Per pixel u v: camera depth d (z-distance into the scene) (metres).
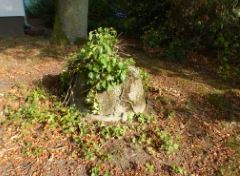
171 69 2.67
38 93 2.11
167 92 2.29
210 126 2.00
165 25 3.00
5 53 2.78
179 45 2.85
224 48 2.79
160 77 2.52
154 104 2.14
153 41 2.96
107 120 1.92
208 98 2.28
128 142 1.81
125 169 1.66
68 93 2.02
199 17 2.80
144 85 2.25
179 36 2.91
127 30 3.33
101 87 1.89
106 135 1.82
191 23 2.84
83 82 1.96
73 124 1.87
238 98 2.31
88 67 1.88
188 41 2.88
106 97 1.91
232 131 1.98
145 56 2.87
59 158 1.69
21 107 1.99
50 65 2.59
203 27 2.82
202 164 1.73
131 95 1.96
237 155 1.80
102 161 1.69
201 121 2.03
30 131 1.83
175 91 2.32
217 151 1.82
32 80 2.30
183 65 2.76
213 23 2.78
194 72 2.65
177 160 1.74
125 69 1.90
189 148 1.82
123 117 1.94
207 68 2.73
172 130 1.93
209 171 1.69
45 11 3.72
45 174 1.61
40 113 1.93
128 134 1.86
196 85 2.44
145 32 3.05
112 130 1.85
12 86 2.21
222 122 2.04
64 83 2.11
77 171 1.63
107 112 1.92
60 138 1.80
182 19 2.85
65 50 2.89
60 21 2.99
